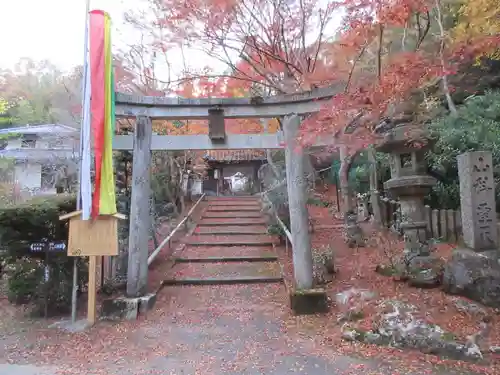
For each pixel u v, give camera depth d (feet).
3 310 20.83
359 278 23.29
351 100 17.16
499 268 18.08
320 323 17.87
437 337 14.42
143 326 18.17
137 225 21.06
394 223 34.37
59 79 60.39
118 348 15.52
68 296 19.97
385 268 23.52
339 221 43.04
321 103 20.67
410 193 22.79
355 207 44.29
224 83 31.22
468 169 20.07
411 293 19.45
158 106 21.89
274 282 25.93
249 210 51.24
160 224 40.09
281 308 20.49
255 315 19.63
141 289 20.83
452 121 28.78
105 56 19.74
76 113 36.24
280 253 32.48
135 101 21.52
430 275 20.52
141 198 21.31
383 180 38.65
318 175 62.18
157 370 13.38
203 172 60.59
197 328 17.88
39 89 68.69
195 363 13.97
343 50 21.07
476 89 31.83
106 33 19.88
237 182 91.30
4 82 67.97
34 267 19.57
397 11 15.93
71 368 13.58
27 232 19.20
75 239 18.69
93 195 18.79
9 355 14.83
